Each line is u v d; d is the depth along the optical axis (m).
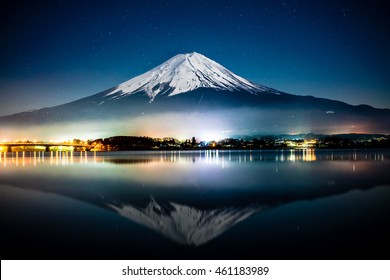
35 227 14.77
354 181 31.08
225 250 11.86
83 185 29.95
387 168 45.06
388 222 15.30
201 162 62.84
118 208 19.50
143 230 14.34
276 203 20.70
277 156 87.06
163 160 72.19
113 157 93.00
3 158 87.00
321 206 19.39
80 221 15.97
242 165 53.16
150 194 24.97
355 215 16.84
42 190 26.88
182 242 12.71
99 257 11.21
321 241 12.55
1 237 13.21
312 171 41.72
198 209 19.55
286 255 11.27
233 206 20.22
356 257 10.96
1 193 25.39
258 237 13.19
